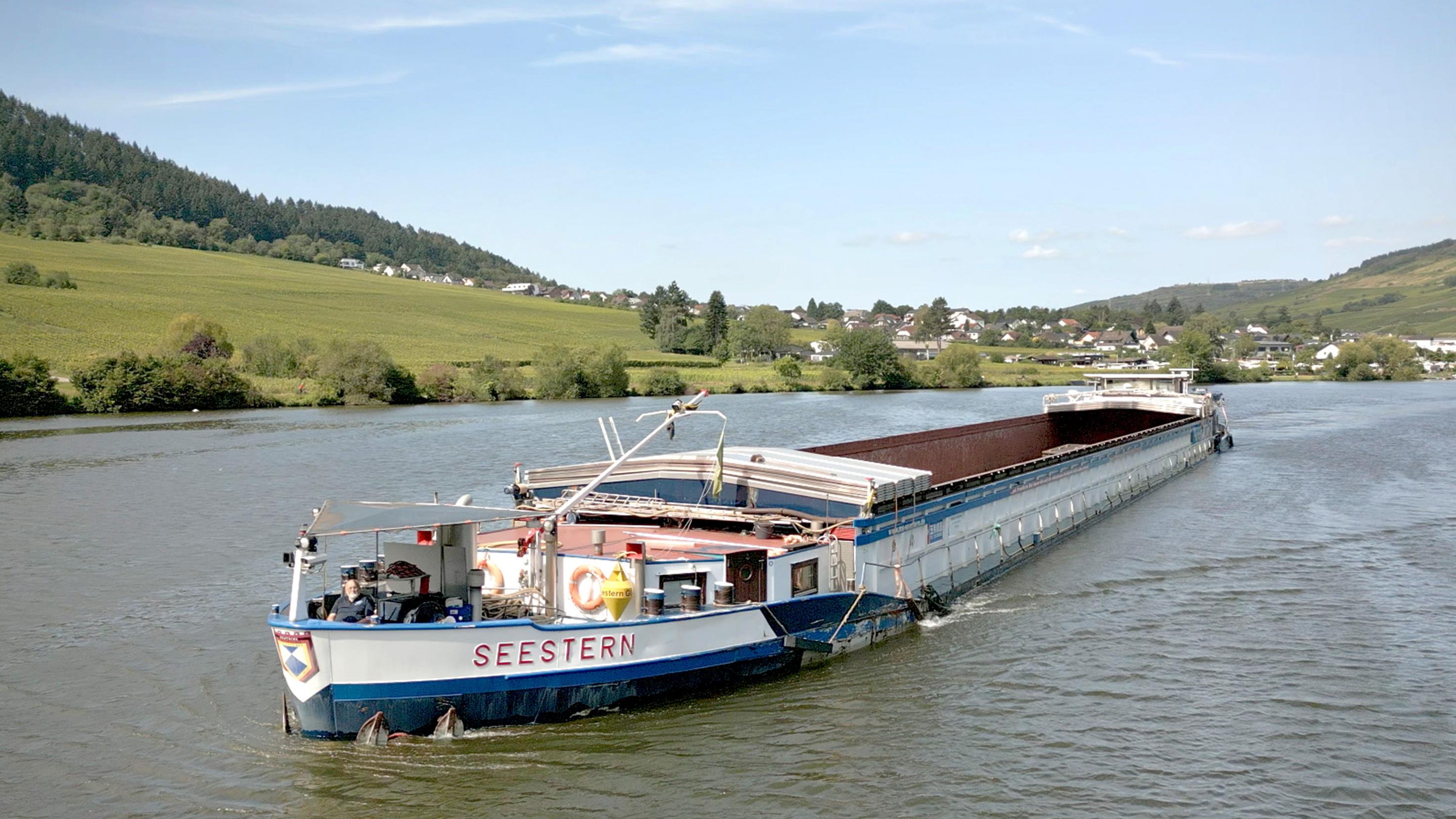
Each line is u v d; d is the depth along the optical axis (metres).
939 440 40.47
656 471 23.77
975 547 27.83
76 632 23.38
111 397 88.06
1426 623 24.34
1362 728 18.17
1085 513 37.03
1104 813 15.06
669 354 187.25
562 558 18.62
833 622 21.09
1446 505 40.62
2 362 83.81
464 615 17.03
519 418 82.56
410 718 16.19
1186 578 28.67
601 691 17.31
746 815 14.81
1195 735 17.81
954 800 15.38
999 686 20.03
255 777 15.74
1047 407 55.41
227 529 35.56
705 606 19.06
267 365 115.81
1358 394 124.81
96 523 36.75
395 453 58.31
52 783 15.71
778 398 114.81
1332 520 37.31
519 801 15.02
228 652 21.80
